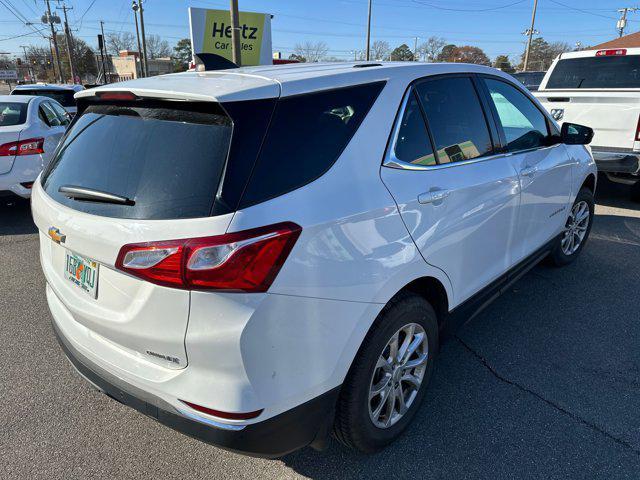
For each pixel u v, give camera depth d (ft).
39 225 7.55
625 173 21.31
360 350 6.76
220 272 5.21
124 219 5.72
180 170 5.69
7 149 19.57
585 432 8.24
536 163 10.97
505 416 8.64
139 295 5.69
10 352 10.84
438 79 8.61
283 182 5.77
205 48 44.42
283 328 5.65
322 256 5.90
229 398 5.51
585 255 16.30
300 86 6.37
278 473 7.50
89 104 7.68
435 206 7.63
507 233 10.07
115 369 6.34
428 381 8.43
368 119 7.00
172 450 7.99
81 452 7.93
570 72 25.09
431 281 8.08
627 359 10.39
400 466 7.58
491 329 11.63
